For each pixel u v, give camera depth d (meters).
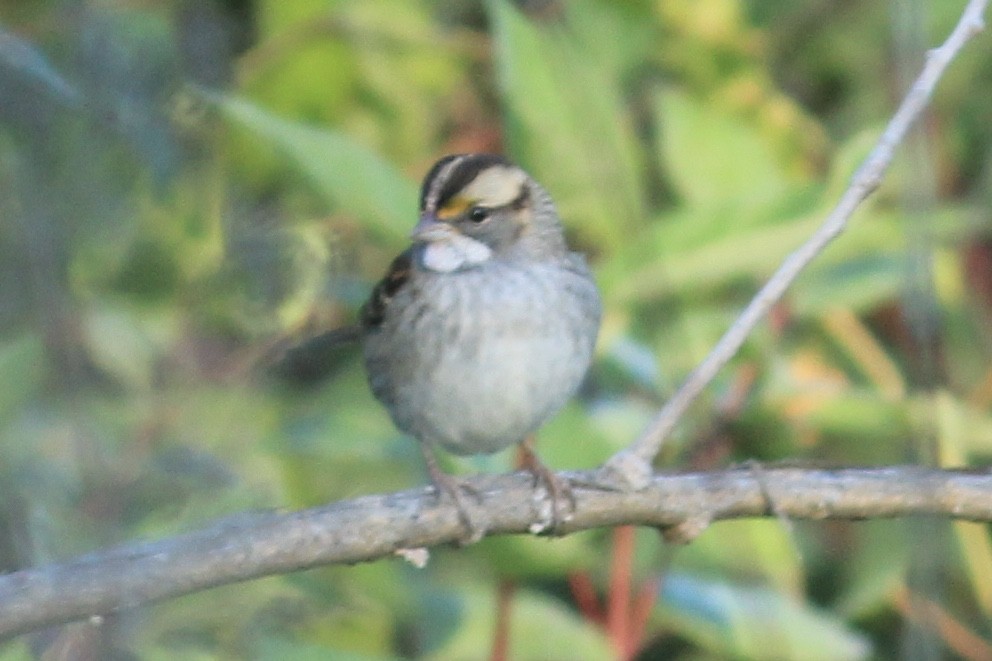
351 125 12.73
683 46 12.80
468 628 10.03
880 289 10.89
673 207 11.80
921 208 7.84
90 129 9.00
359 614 9.81
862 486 8.03
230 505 8.55
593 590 10.56
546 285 9.72
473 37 12.83
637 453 7.99
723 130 11.57
